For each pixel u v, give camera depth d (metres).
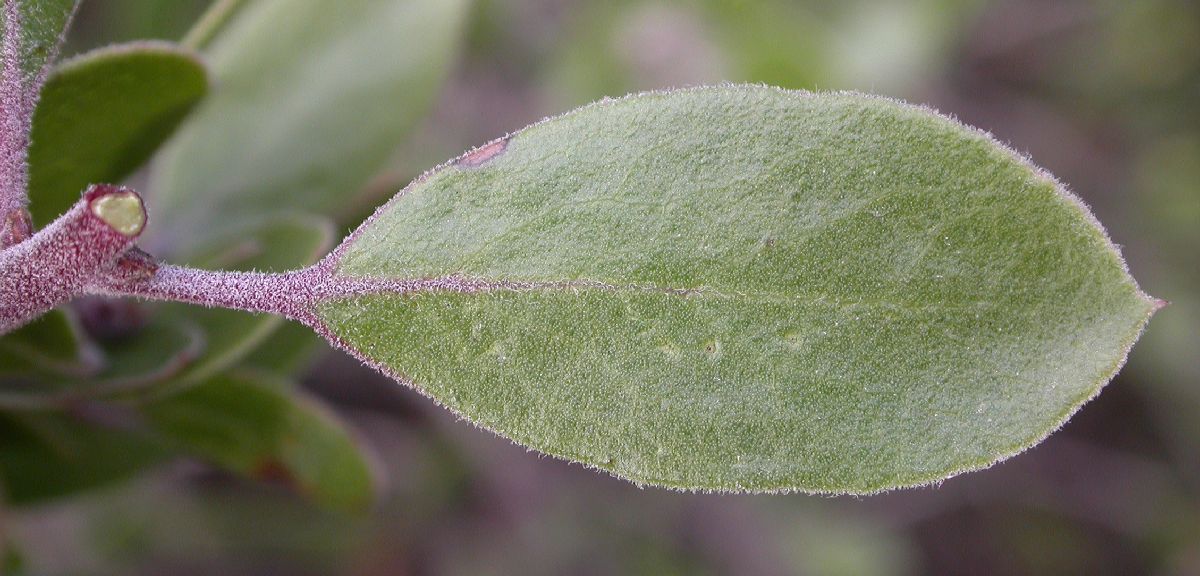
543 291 0.08
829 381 0.07
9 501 0.11
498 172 0.08
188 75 0.09
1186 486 0.26
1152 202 0.25
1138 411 0.26
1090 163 0.26
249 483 0.19
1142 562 0.27
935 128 0.07
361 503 0.10
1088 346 0.07
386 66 0.11
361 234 0.08
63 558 0.18
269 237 0.10
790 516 0.24
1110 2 0.25
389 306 0.08
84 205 0.07
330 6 0.11
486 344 0.08
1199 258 0.25
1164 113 0.25
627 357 0.08
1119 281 0.07
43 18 0.08
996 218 0.07
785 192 0.07
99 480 0.11
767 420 0.07
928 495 0.26
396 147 0.11
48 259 0.07
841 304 0.07
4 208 0.08
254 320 0.09
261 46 0.11
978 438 0.07
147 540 0.18
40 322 0.09
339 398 0.20
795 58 0.19
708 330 0.08
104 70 0.09
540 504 0.21
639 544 0.22
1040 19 0.25
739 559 0.23
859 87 0.20
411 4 0.11
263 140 0.11
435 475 0.20
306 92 0.11
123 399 0.09
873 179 0.07
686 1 0.19
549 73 0.20
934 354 0.07
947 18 0.21
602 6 0.19
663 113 0.08
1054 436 0.27
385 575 0.20
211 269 0.10
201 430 0.10
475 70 0.20
